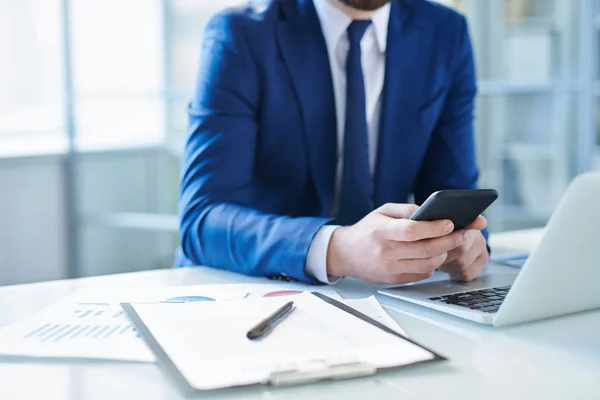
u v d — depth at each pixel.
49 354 0.63
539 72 3.41
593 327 0.75
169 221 3.05
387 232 0.87
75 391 0.55
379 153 1.32
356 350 0.62
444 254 0.90
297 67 1.25
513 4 3.39
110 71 3.04
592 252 0.72
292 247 0.96
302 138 1.28
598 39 3.36
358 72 1.24
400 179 1.36
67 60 2.97
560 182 3.47
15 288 0.94
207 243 1.08
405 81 1.33
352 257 0.92
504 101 3.46
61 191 3.04
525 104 3.46
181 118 3.08
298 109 1.26
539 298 0.74
